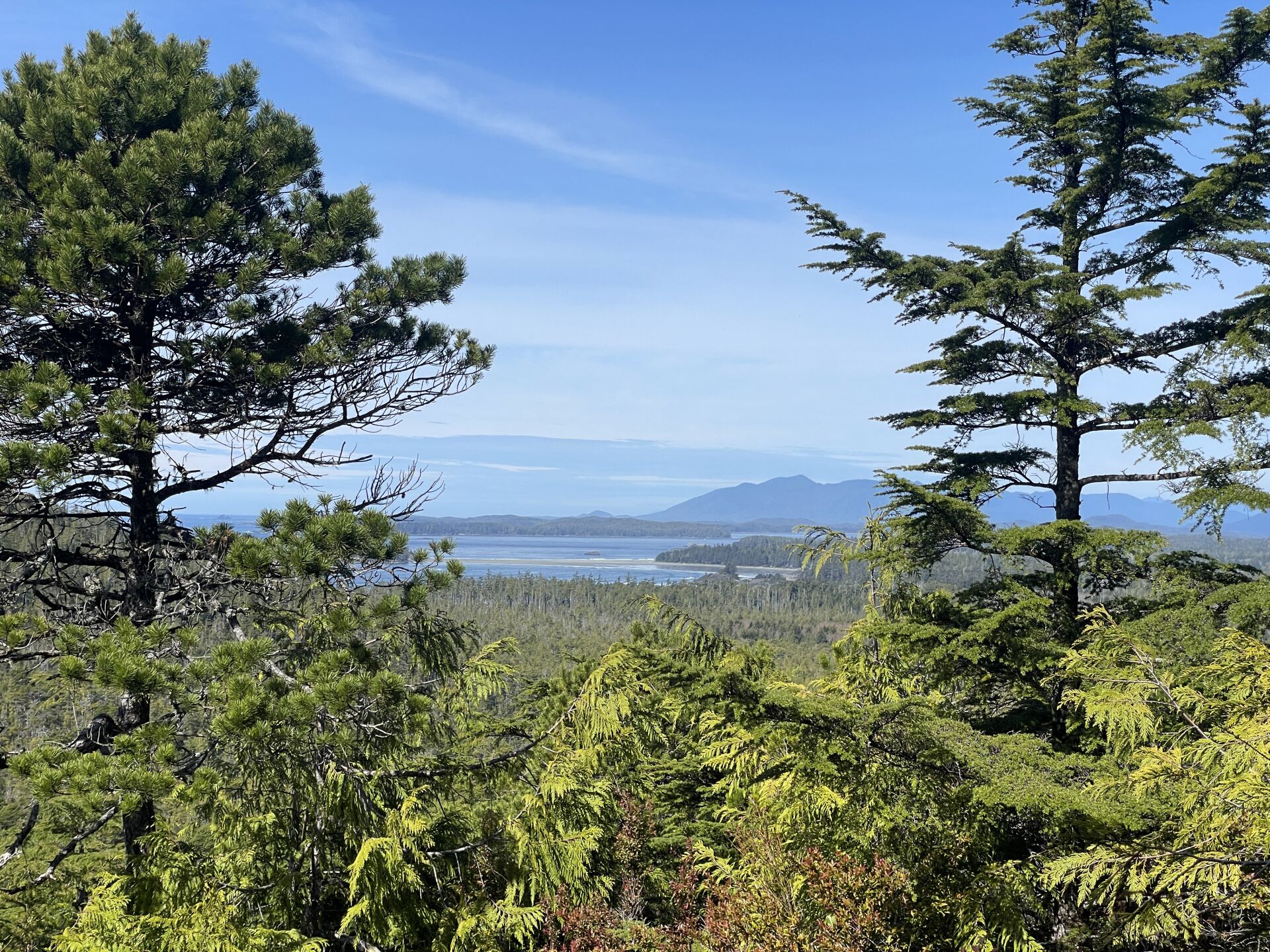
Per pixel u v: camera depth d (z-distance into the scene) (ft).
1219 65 39.55
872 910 20.11
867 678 40.60
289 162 38.04
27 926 26.14
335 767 26.27
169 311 34.60
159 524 34.37
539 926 26.21
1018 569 39.04
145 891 22.47
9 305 30.63
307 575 28.04
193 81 36.86
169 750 23.98
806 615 581.12
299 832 26.61
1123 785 22.72
